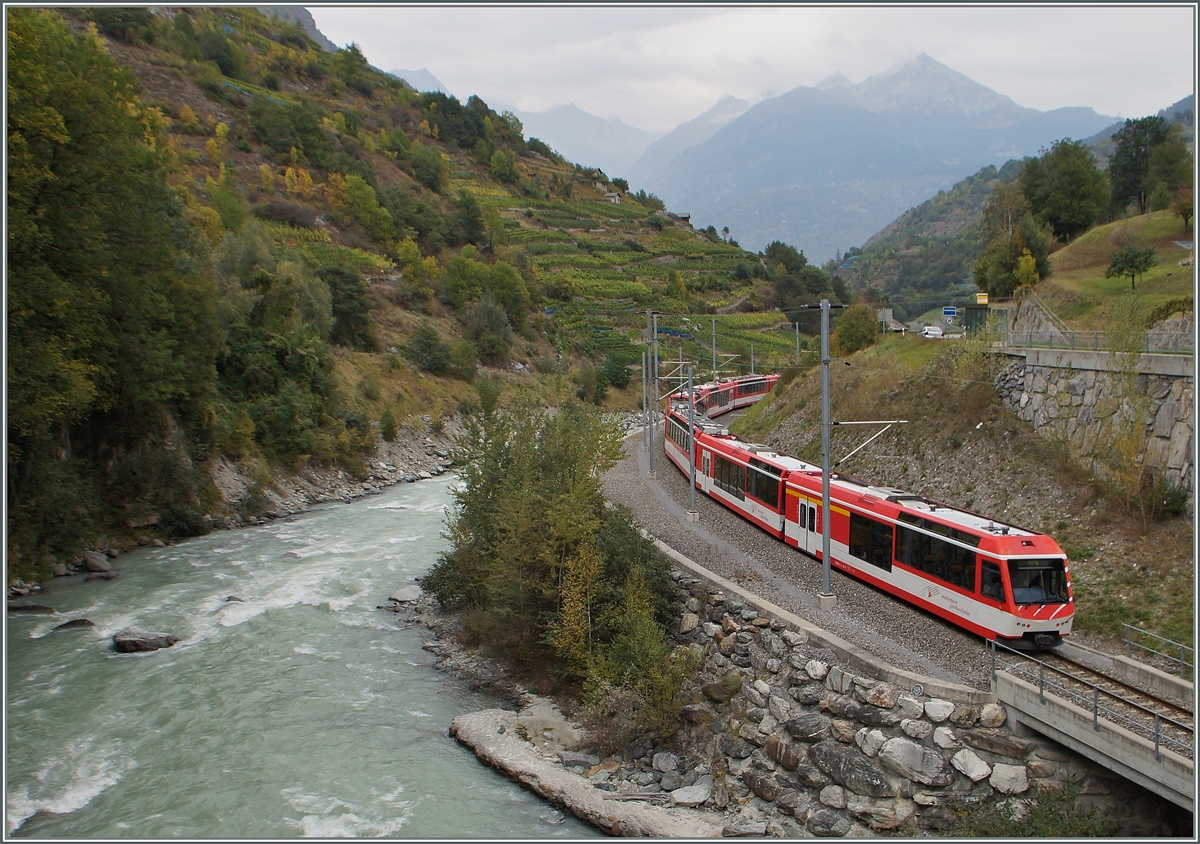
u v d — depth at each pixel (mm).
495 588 28578
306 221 106750
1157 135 76625
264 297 61656
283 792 20391
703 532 34688
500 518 30188
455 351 89562
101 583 35812
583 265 151000
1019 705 17859
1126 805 16844
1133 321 28578
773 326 131500
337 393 65500
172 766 21406
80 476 40406
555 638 26281
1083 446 29812
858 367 50250
